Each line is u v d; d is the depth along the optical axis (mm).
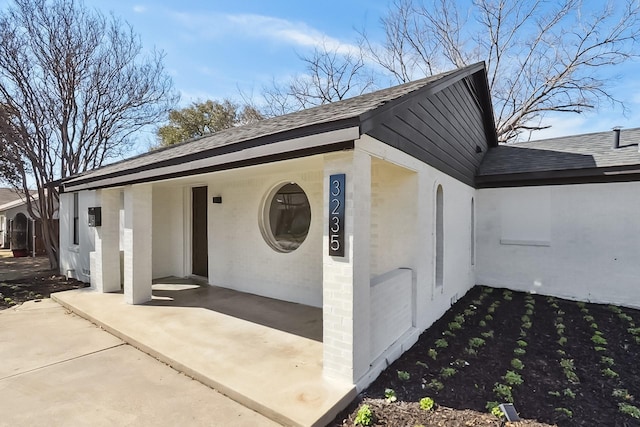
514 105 21453
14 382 4133
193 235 10180
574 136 11531
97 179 7719
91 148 14445
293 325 5895
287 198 7707
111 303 7312
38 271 12812
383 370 4410
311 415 3217
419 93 5250
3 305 7793
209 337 5305
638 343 5695
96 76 13539
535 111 20828
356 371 3814
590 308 7816
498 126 21953
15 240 20375
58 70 12484
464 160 8852
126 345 5301
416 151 5562
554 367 4758
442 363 4754
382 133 4336
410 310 5625
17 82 11875
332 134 3395
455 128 7988
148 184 7500
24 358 4828
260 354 4664
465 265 9016
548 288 9062
